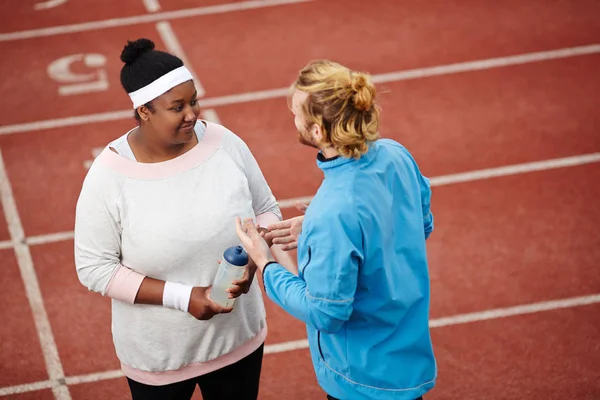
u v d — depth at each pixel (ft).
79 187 32.19
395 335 14.11
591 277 25.77
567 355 22.89
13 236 29.48
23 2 46.98
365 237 12.89
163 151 14.83
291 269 16.10
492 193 30.25
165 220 14.75
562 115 34.81
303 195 30.96
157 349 15.58
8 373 23.45
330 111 12.51
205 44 42.22
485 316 24.56
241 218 15.17
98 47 42.39
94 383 23.02
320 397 22.22
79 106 37.73
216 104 37.29
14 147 34.99
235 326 15.83
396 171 13.62
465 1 44.42
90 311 25.72
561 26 41.47
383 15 43.83
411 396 14.39
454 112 35.58
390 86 37.83
